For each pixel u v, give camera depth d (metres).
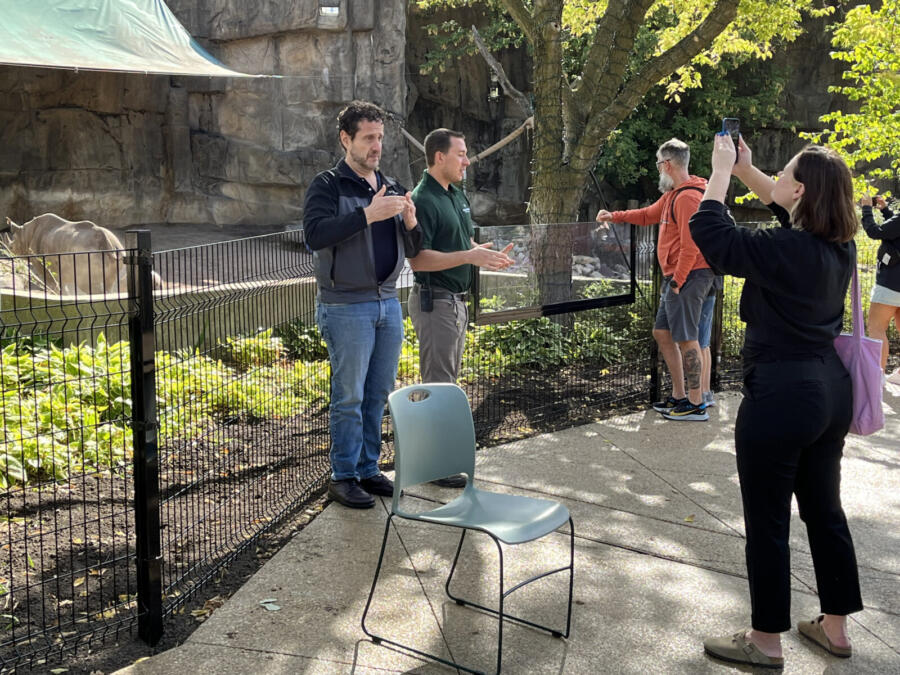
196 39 23.19
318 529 4.48
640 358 7.87
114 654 3.28
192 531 4.35
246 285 5.01
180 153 23.39
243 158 23.25
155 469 3.31
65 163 21.77
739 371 8.26
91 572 3.86
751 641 3.27
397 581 3.91
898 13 11.31
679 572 4.09
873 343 3.19
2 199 21.08
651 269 7.52
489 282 6.43
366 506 4.78
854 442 6.22
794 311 3.08
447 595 3.77
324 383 6.59
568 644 3.39
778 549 3.18
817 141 11.77
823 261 3.04
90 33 16.06
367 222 4.37
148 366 3.25
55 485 4.39
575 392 7.41
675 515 4.81
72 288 8.66
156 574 3.33
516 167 26.39
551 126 9.87
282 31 22.67
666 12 22.20
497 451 5.91
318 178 4.61
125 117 22.50
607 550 4.32
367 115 4.62
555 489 5.19
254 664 3.20
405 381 7.68
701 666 3.26
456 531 4.50
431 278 5.13
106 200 22.42
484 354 7.93
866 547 4.42
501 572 3.07
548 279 6.77
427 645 3.36
